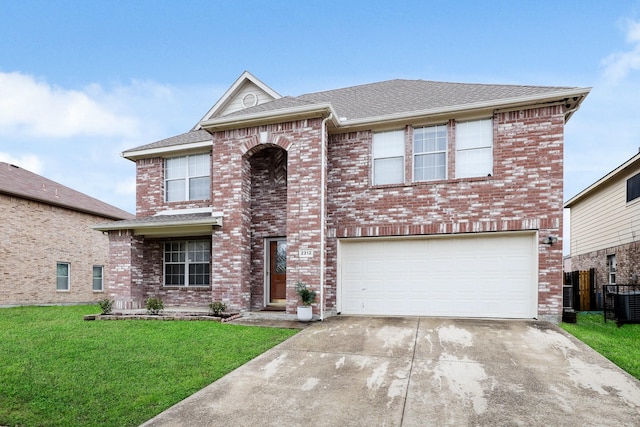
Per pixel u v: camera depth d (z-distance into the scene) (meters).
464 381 5.35
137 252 12.76
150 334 8.32
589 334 7.93
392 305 10.74
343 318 10.23
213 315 10.38
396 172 10.99
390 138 11.13
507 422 4.16
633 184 13.87
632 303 9.22
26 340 7.80
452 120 10.45
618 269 15.03
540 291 9.45
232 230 11.18
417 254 10.66
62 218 18.02
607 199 16.02
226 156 11.42
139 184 13.81
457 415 4.34
